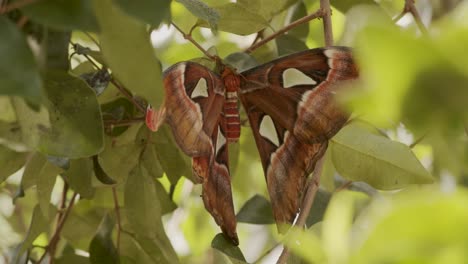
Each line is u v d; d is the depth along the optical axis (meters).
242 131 2.05
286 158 1.80
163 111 1.70
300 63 1.79
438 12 2.04
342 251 1.53
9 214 2.14
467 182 1.77
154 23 1.60
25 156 1.88
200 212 2.22
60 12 1.61
